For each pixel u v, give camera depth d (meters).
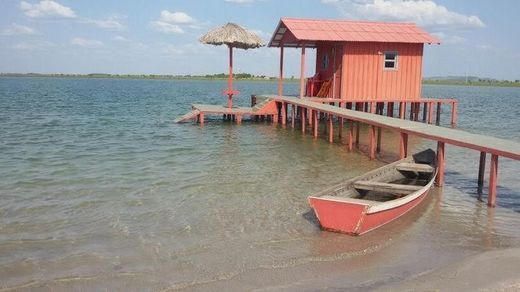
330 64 24.17
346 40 22.03
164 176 12.81
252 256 7.39
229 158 15.55
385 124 14.05
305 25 22.95
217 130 22.67
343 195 9.41
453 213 9.63
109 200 10.43
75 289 6.33
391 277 6.64
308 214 9.49
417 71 23.66
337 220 8.25
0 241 7.97
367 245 7.84
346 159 15.45
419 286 6.29
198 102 48.44
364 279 6.58
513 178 12.80
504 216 9.49
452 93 93.75
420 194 9.64
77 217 9.26
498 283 6.38
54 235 8.27
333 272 6.82
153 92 73.88
